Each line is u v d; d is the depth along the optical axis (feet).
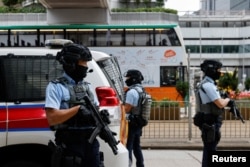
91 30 82.58
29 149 17.80
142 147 37.45
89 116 13.89
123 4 168.45
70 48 14.32
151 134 42.37
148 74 82.64
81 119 13.89
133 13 121.90
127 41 82.94
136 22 121.60
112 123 17.95
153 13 121.90
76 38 82.17
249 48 254.68
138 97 24.82
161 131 42.86
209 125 22.50
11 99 17.75
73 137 13.93
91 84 18.28
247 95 74.79
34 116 17.58
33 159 17.88
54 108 13.84
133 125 24.93
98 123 14.01
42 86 18.08
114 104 18.30
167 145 37.50
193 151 36.63
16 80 17.98
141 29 83.15
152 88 82.64
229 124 44.14
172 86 82.23
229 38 258.57
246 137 40.96
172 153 35.42
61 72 18.33
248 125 45.80
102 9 108.88
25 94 17.89
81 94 14.24
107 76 19.89
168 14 123.75
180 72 82.53
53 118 13.78
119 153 17.83
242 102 47.47
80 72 14.44
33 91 17.97
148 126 42.86
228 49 259.19
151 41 83.20
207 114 22.52
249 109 47.70
